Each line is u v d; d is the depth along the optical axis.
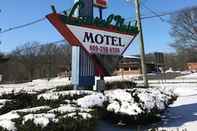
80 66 14.43
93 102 10.52
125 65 76.50
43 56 103.50
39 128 6.80
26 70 101.25
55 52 102.31
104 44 13.42
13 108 11.20
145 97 10.88
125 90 11.90
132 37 14.69
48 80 69.00
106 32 13.54
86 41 12.73
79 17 12.50
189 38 79.38
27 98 12.91
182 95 19.69
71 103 10.52
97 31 13.17
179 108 13.77
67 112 8.35
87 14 14.47
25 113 8.32
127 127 10.45
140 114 10.36
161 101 11.62
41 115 7.71
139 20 19.12
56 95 11.86
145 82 18.89
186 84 32.09
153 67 74.19
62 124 7.09
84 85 14.44
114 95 11.35
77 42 12.50
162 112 11.84
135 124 10.43
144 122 10.53
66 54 99.06
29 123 7.00
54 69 101.12
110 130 10.03
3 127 6.91
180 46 82.12
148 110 10.56
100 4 15.12
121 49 14.12
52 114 7.82
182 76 58.03
